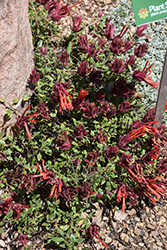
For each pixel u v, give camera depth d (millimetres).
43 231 2828
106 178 2879
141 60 3855
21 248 2711
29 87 2906
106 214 3033
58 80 2969
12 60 2410
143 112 3484
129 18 4145
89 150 3109
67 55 2986
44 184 2941
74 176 2826
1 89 2377
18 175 2574
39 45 3240
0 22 2158
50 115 2861
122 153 2996
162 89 2523
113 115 3021
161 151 3090
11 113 2467
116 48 3047
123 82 3002
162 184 2678
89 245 2844
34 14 3207
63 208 2943
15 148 2785
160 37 4086
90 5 4207
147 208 3113
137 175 2848
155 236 2941
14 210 2490
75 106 2793
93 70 3168
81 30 3477
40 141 2908
